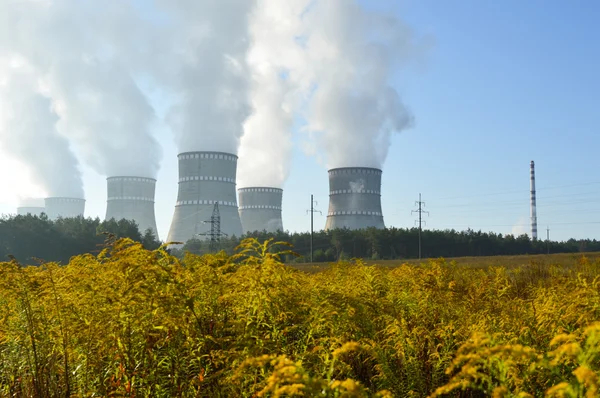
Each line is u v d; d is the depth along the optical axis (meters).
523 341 4.64
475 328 4.97
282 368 2.68
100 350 4.31
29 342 4.78
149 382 4.19
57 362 4.93
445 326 5.14
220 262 5.66
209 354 4.29
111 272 4.71
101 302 4.53
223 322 4.69
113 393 4.04
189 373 4.38
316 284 5.84
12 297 4.88
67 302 4.69
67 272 5.80
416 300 6.17
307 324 4.72
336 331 4.75
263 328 4.70
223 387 3.98
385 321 5.59
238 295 4.75
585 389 2.46
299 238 130.38
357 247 127.56
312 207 103.12
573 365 3.57
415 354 4.81
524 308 6.07
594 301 4.84
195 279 4.97
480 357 2.84
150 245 109.12
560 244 150.25
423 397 4.46
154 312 4.25
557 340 2.67
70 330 4.52
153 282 4.48
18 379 4.72
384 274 8.83
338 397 2.70
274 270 4.85
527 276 12.70
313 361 4.08
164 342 4.41
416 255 128.75
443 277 8.33
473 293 7.51
